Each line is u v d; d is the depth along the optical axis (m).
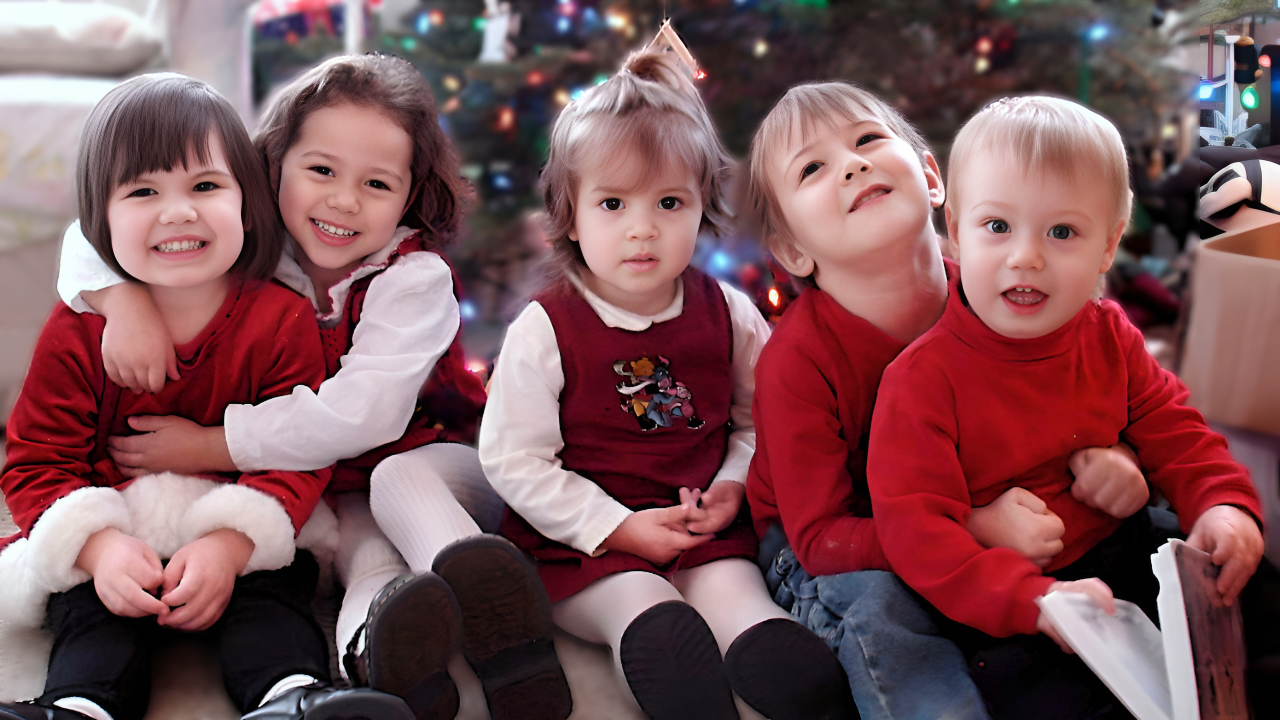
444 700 0.81
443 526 0.98
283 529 0.95
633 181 0.98
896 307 1.00
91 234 0.98
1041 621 0.80
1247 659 0.82
